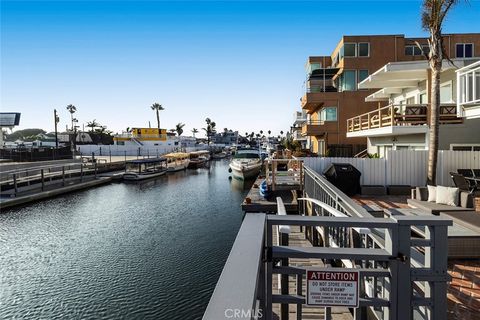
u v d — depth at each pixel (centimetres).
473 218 747
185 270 1298
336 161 1770
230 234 1759
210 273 1269
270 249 267
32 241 1648
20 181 2730
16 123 4506
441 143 1614
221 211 2322
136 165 4500
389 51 3200
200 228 1880
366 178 1631
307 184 1480
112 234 1762
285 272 269
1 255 1464
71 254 1476
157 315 990
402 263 271
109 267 1330
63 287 1167
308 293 247
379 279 414
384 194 1534
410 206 1092
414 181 1602
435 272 274
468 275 590
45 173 3412
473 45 3247
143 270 1300
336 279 245
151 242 1631
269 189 1761
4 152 3691
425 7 1373
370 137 2483
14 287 1171
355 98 3148
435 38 1358
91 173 4041
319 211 1095
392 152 1611
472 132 1606
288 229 358
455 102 1642
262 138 17200
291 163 2344
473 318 454
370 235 407
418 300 276
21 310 1024
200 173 4941
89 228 1877
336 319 493
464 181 1274
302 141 5759
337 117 3159
